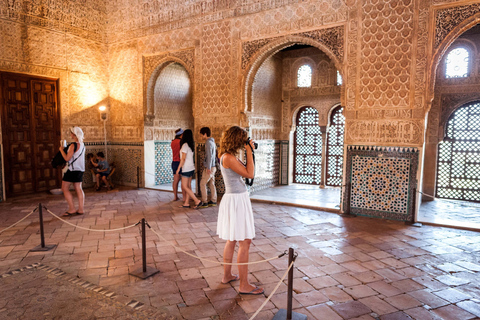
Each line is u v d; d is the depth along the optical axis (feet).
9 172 23.76
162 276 11.03
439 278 11.02
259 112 27.48
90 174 28.84
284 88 30.86
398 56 17.65
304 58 29.86
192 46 24.91
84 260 12.33
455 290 10.21
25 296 9.65
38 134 25.39
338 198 24.08
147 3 26.94
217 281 10.68
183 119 32.09
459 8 16.10
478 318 8.72
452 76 24.08
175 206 21.42
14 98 23.75
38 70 24.81
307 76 30.14
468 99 23.53
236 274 11.25
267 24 21.59
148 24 27.04
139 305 9.18
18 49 23.59
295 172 32.09
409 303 9.42
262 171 28.14
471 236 15.52
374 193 18.71
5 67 22.90
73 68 27.14
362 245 14.17
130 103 28.71
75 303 9.28
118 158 30.01
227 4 23.09
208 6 23.97
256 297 9.68
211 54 24.08
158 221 17.78
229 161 9.30
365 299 9.61
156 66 27.02
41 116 25.52
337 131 29.81
